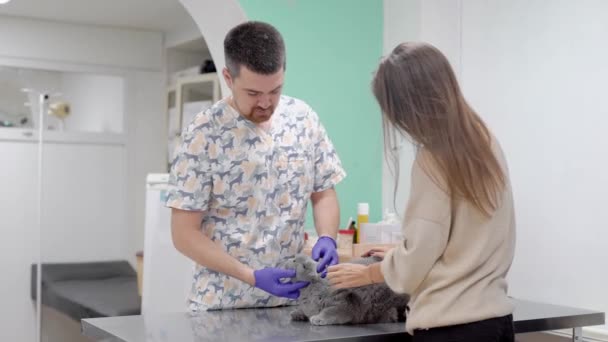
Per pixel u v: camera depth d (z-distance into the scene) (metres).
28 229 5.55
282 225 2.21
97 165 5.78
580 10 2.73
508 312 1.64
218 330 1.85
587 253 2.71
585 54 2.71
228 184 2.13
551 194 2.86
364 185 3.34
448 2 3.24
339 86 3.29
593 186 2.68
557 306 2.30
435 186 1.58
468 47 3.22
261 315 2.10
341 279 1.83
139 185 5.90
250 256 2.18
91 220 5.77
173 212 2.13
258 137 2.14
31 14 5.34
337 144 3.28
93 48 5.69
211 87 5.25
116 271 5.72
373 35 3.37
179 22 5.58
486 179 1.57
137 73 5.88
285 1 3.15
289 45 3.16
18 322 5.51
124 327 1.88
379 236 2.93
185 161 2.08
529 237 2.95
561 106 2.81
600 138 2.65
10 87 5.46
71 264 5.61
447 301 1.61
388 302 1.93
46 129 5.57
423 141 1.58
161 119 5.97
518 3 2.98
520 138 2.99
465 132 1.57
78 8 5.14
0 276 5.46
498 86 3.08
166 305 3.76
